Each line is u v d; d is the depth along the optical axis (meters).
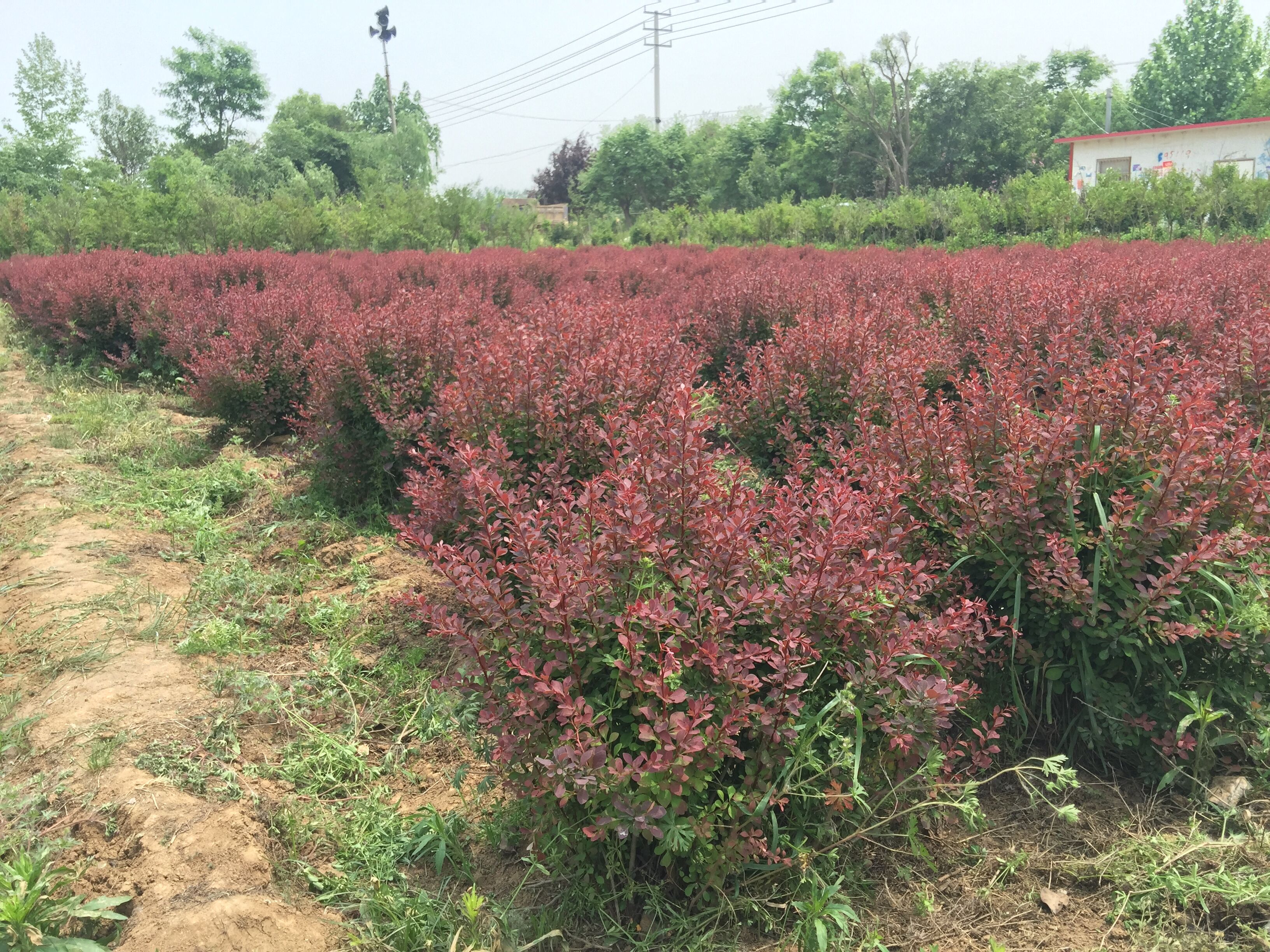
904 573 3.44
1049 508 3.59
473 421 4.94
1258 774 3.40
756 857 2.87
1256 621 3.27
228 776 3.46
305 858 3.14
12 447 8.12
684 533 3.17
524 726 2.69
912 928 2.85
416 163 68.75
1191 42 60.06
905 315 7.27
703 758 2.61
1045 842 3.20
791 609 2.80
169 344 10.30
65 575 5.27
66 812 3.23
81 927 2.72
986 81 54.97
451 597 5.00
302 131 67.31
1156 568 3.51
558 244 41.16
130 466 7.47
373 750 3.86
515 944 2.67
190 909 2.69
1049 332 6.17
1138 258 12.84
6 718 3.88
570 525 3.22
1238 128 35.78
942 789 3.18
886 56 53.59
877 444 4.29
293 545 5.95
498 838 3.17
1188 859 3.00
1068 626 3.50
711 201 61.94
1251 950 2.64
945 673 3.02
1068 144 55.69
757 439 5.68
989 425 3.92
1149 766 3.46
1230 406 3.81
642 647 2.79
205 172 46.28
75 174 50.94
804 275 11.46
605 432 4.34
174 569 5.61
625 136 60.22
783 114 64.88
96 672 4.18
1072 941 2.76
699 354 6.46
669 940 2.79
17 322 14.95
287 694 4.18
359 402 6.30
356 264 18.08
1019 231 28.34
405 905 2.85
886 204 34.09
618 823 2.53
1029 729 3.69
